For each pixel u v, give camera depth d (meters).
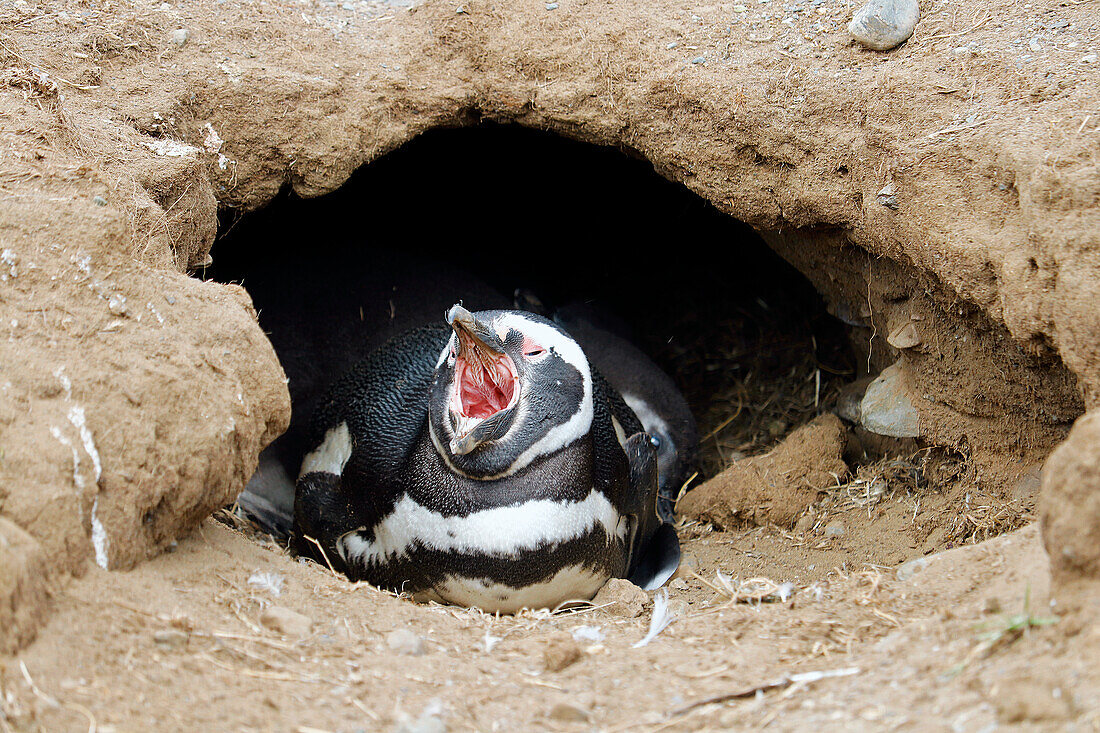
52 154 6.11
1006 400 7.22
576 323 10.02
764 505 8.39
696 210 11.03
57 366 5.10
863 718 4.02
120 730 3.89
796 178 7.66
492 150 10.53
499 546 6.50
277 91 8.15
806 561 7.66
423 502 6.68
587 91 8.34
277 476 8.78
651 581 7.55
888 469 8.23
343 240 10.16
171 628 4.68
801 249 8.84
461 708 4.46
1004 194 6.52
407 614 5.64
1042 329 6.05
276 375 5.99
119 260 5.64
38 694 3.97
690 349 11.84
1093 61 6.93
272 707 4.28
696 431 9.96
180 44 8.14
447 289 10.08
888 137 7.21
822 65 7.75
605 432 7.39
